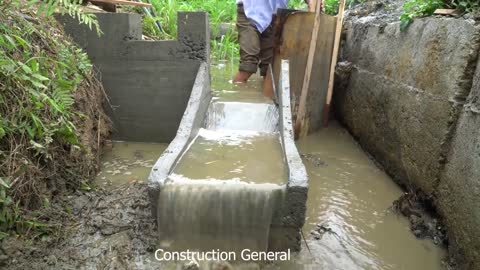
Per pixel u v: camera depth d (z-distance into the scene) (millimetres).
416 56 4207
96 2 5664
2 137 3172
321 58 5637
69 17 4863
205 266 3039
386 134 4824
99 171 4551
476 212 2988
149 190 3250
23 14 4176
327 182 4625
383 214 4027
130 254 3230
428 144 3830
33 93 3250
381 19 5664
